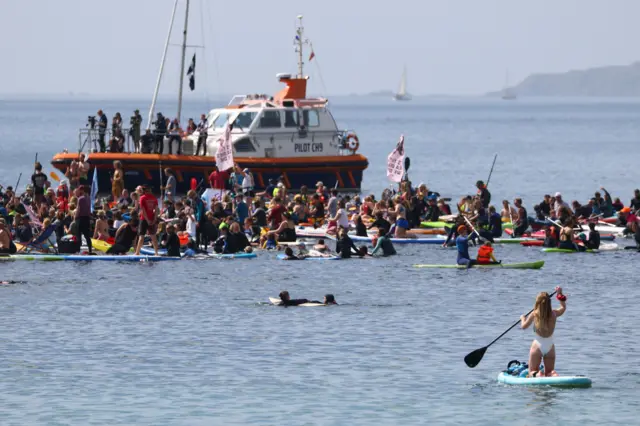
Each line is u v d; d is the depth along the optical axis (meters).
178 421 61.78
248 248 133.12
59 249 128.88
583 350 79.94
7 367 74.62
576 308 97.44
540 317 69.81
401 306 98.69
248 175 177.62
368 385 69.88
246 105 197.62
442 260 129.38
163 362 76.38
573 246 137.00
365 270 120.81
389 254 133.62
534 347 70.19
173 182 169.25
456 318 92.88
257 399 66.56
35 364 75.62
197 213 135.62
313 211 162.00
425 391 68.31
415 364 75.88
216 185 173.38
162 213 148.50
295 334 86.12
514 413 63.06
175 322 90.88
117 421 61.72
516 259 130.12
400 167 171.12
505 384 69.94
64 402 65.75
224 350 80.25
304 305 99.00
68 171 188.38
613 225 162.00
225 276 115.75
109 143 193.25
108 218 145.38
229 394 67.75
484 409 64.00
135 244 131.88
